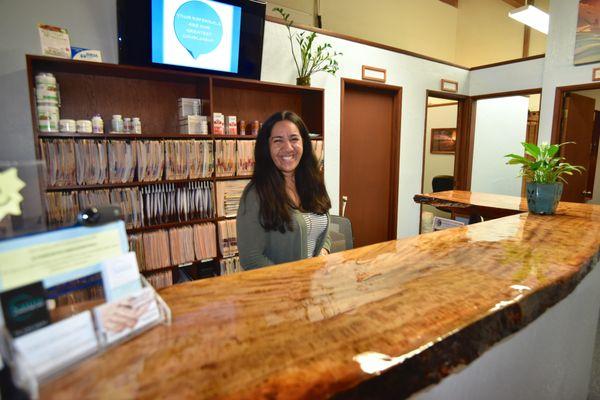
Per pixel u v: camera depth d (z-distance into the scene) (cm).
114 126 232
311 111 328
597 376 204
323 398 49
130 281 64
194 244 257
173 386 50
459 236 142
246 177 276
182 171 249
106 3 240
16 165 57
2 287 50
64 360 52
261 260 136
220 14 250
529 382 123
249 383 51
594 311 168
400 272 99
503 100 527
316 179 163
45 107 204
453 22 626
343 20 471
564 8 386
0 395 49
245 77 273
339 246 289
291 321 70
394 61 406
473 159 508
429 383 63
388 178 440
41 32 204
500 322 76
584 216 187
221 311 74
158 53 233
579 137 436
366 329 67
